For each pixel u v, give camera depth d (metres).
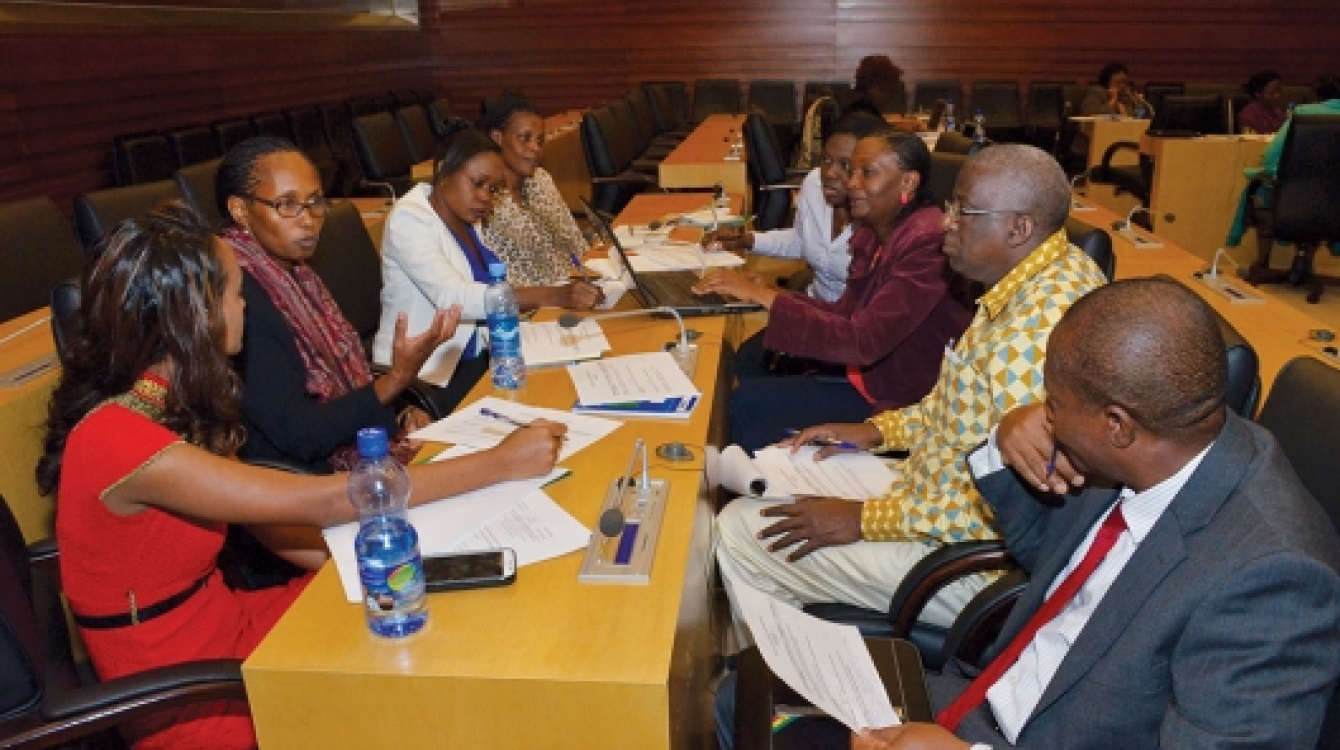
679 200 4.19
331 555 1.35
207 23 6.33
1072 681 1.12
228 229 2.13
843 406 2.52
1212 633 0.98
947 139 3.90
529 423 1.74
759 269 4.50
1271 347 2.18
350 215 2.99
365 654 1.14
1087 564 1.23
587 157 6.02
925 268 2.32
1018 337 1.64
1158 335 1.01
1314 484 1.27
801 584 1.89
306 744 1.16
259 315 1.90
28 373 2.15
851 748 1.21
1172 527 1.06
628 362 2.06
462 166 2.66
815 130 5.78
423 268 2.59
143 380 1.38
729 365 2.56
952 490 1.73
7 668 1.27
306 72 7.32
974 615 1.54
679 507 1.45
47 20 4.93
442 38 9.56
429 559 1.29
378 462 1.38
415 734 1.14
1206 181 5.59
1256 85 7.32
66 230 2.88
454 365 2.57
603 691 1.08
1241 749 0.94
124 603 1.43
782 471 2.00
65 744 1.37
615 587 1.25
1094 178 6.76
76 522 1.38
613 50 9.49
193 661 1.34
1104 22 9.03
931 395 2.07
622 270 2.87
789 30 9.28
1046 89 8.91
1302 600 0.94
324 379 2.13
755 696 1.33
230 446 1.47
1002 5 9.05
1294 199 4.95
